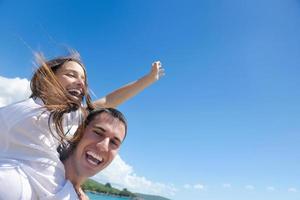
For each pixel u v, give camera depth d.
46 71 0.78
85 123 0.74
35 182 0.65
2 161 0.66
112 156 0.73
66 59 0.87
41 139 0.71
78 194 0.76
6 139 0.69
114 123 0.73
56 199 0.66
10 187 0.62
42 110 0.73
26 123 0.70
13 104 0.73
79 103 0.79
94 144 0.72
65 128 0.79
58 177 0.69
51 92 0.76
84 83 0.88
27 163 0.68
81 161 0.72
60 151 0.76
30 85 0.81
